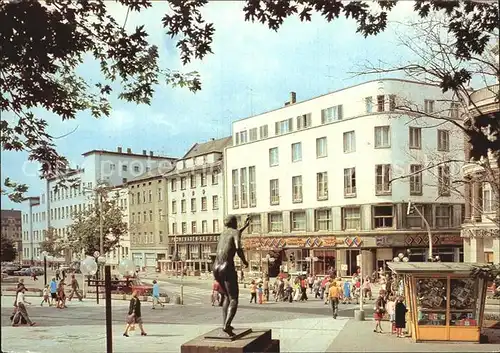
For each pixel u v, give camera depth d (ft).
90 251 148.15
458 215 140.05
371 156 137.80
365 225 139.44
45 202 194.49
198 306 90.58
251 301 96.84
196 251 192.13
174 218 202.18
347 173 143.95
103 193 151.02
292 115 161.48
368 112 136.98
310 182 153.48
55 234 170.81
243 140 177.58
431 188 137.08
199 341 31.81
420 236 135.85
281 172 161.89
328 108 151.02
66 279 154.40
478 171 70.44
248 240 167.84
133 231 215.72
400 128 134.51
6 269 200.85
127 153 207.31
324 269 148.25
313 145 152.97
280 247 158.20
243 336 33.22
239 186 175.63
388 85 132.87
